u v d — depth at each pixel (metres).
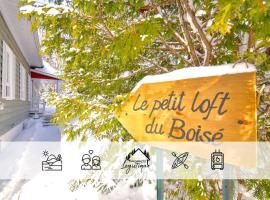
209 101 1.62
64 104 3.05
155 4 2.55
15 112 10.37
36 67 18.69
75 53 3.16
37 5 2.48
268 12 1.62
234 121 1.48
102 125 3.00
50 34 2.83
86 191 3.94
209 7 2.19
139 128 2.12
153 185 3.66
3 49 7.66
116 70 3.42
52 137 9.88
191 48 2.56
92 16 2.30
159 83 1.97
